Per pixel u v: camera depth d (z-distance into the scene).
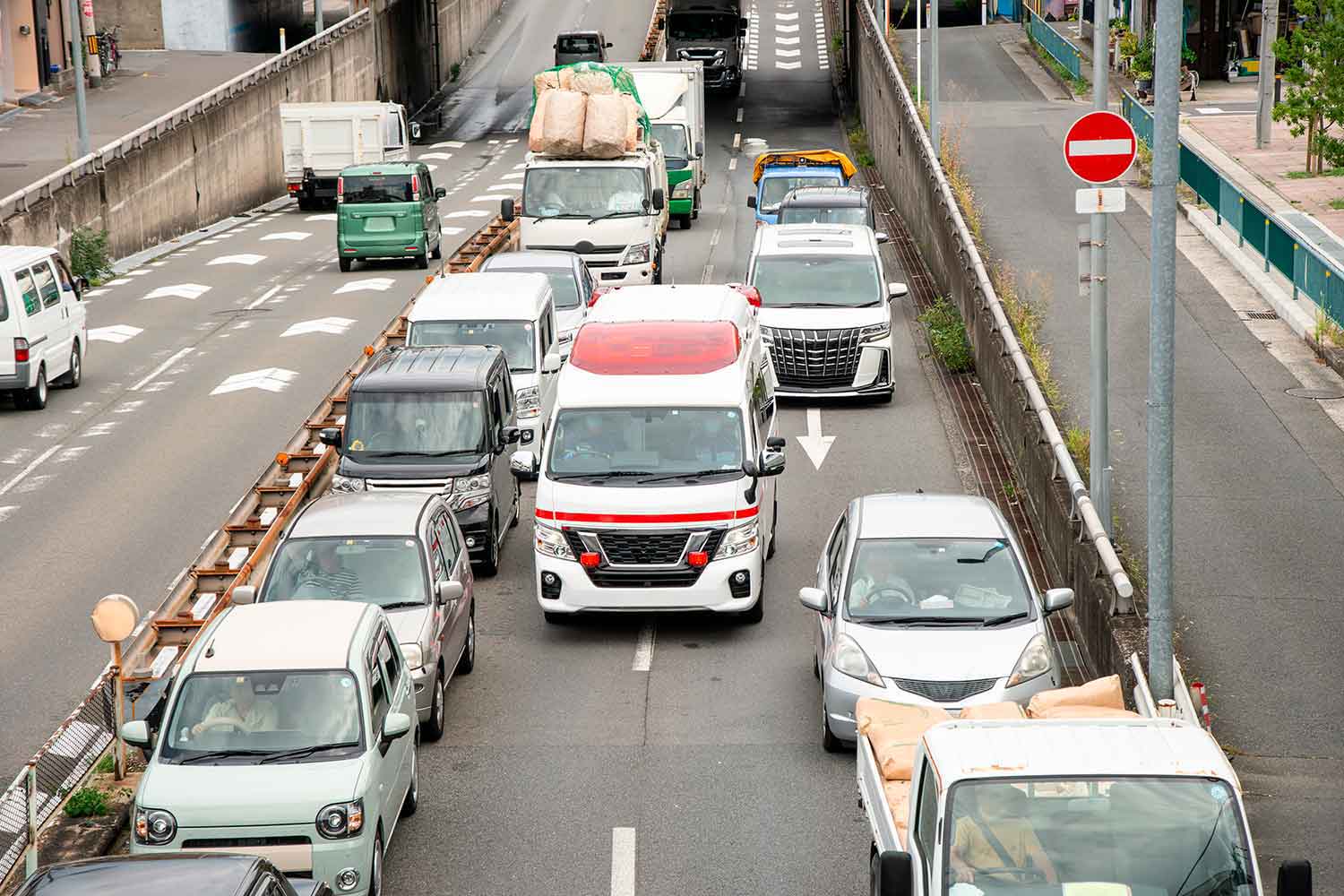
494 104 78.50
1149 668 13.44
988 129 50.38
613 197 33.78
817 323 26.78
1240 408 24.06
